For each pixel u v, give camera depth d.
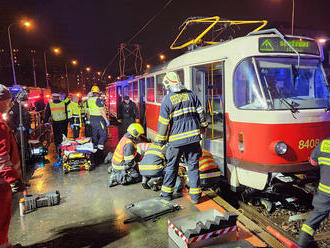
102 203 4.49
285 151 4.45
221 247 2.96
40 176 5.95
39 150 7.23
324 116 4.78
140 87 11.11
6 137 2.40
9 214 2.49
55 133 8.23
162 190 4.48
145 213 3.94
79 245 3.30
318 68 5.25
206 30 6.72
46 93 24.58
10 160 2.51
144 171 5.00
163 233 3.53
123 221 3.84
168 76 4.22
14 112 6.54
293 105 4.67
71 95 8.49
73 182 5.54
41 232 3.61
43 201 4.38
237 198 5.58
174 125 4.14
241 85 4.92
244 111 4.80
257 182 4.70
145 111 10.20
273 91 4.70
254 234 3.53
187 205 4.32
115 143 9.63
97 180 5.65
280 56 4.91
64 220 3.93
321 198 3.49
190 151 4.27
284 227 4.63
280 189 5.67
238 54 4.95
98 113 7.87
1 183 2.36
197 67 6.28
